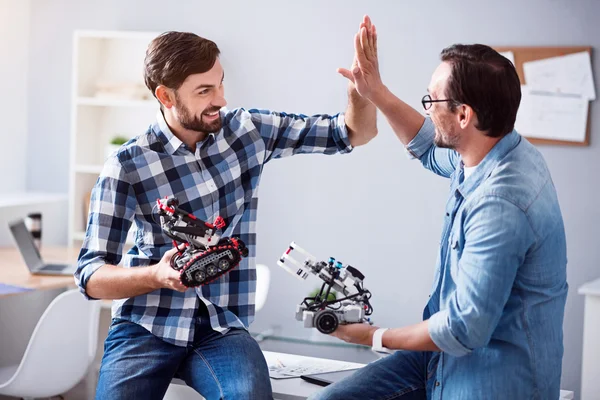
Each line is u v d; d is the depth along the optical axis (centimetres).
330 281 189
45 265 373
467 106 174
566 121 389
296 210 440
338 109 429
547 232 171
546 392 176
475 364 177
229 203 210
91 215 204
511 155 175
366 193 427
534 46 394
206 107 198
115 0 464
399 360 210
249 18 440
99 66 466
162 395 203
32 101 484
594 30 385
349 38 424
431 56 411
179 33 200
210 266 179
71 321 295
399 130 218
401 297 424
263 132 218
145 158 202
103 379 200
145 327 203
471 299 165
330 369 247
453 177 196
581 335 391
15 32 474
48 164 484
